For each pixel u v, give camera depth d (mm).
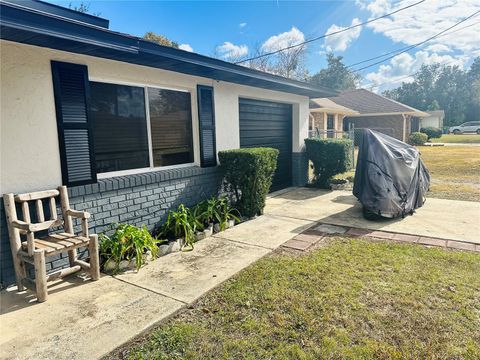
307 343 2359
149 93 4883
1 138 3213
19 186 3357
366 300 2910
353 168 12023
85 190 3869
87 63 3902
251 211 5770
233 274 3533
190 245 4453
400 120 23234
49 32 2916
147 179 4613
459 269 3498
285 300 2945
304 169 9320
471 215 5633
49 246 3143
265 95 7422
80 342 2406
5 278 3295
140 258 3725
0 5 2594
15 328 2596
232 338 2441
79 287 3311
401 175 5660
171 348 2350
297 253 4102
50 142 3570
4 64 3197
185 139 5613
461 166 12227
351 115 23250
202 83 5699
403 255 3916
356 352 2248
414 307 2775
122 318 2717
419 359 2166
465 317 2623
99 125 4238
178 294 3121
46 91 3520
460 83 56562
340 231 4961
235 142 6570
